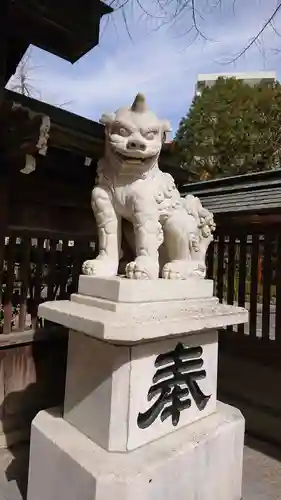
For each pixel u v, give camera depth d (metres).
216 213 4.32
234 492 2.79
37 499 2.51
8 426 3.71
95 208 2.82
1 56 3.21
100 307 2.45
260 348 4.51
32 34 4.24
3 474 3.12
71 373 2.64
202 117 16.30
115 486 2.04
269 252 4.47
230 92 16.27
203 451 2.50
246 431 4.27
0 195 3.50
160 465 2.21
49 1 3.81
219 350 5.00
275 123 15.48
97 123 3.36
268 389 4.35
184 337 2.63
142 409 2.35
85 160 3.67
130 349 2.29
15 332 3.78
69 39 4.39
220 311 2.76
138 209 2.65
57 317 2.53
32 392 3.92
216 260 5.64
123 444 2.27
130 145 2.53
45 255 4.12
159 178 2.81
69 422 2.63
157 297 2.53
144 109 2.59
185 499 2.36
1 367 3.69
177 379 2.58
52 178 4.04
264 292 4.51
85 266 2.77
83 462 2.17
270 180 5.00
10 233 3.66
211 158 16.08
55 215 4.11
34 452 2.60
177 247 2.93
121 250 3.06
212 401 2.88
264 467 3.50
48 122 2.65
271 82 16.95
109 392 2.30
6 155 3.20
